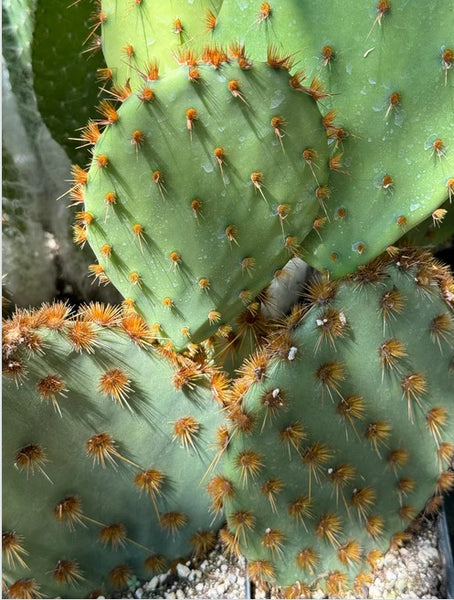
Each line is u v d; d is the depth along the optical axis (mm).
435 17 201
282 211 201
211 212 200
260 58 211
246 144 195
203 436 221
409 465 233
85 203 204
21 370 203
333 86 208
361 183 211
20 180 264
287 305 264
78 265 281
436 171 208
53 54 251
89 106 264
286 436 214
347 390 219
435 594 232
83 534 219
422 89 205
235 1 211
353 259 213
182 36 222
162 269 207
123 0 222
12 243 269
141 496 221
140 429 217
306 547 227
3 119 256
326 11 205
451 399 231
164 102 190
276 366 210
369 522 231
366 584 233
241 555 233
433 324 223
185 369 217
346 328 215
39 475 209
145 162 195
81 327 209
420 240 258
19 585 215
